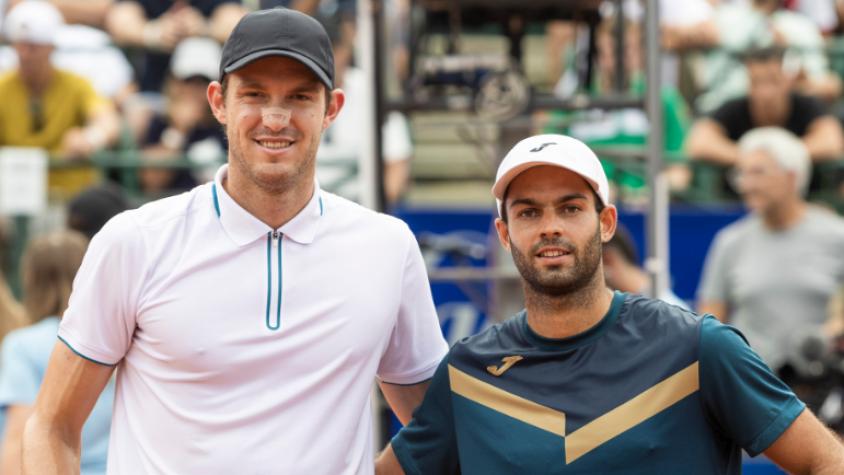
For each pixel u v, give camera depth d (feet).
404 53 28.19
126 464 12.71
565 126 26.91
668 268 27.48
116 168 29.68
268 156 12.35
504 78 22.16
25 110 29.63
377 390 20.86
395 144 29.63
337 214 13.02
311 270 12.71
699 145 29.30
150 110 31.22
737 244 25.81
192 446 12.41
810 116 29.48
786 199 25.30
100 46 30.94
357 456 12.82
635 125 29.68
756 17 31.94
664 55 31.89
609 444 12.21
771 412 12.22
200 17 31.63
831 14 33.65
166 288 12.48
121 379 12.96
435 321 13.78
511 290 23.34
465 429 12.90
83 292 12.60
